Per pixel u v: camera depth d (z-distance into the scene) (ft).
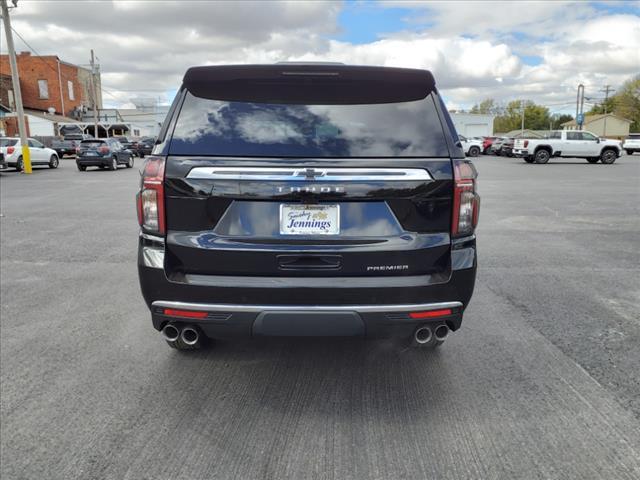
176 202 10.03
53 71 177.06
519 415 10.21
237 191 9.88
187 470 8.60
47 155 90.02
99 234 28.55
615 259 22.70
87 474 8.51
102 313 16.02
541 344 13.58
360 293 9.89
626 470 8.59
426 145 10.19
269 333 10.01
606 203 40.96
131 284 19.10
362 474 8.50
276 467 8.68
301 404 10.67
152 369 12.23
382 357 12.88
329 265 9.98
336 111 10.32
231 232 10.01
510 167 88.43
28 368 12.27
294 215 9.94
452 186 10.09
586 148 98.63
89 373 12.02
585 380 11.64
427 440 9.41
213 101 10.44
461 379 11.71
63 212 36.78
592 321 15.21
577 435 9.55
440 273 10.24
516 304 16.70
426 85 10.71
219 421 10.04
